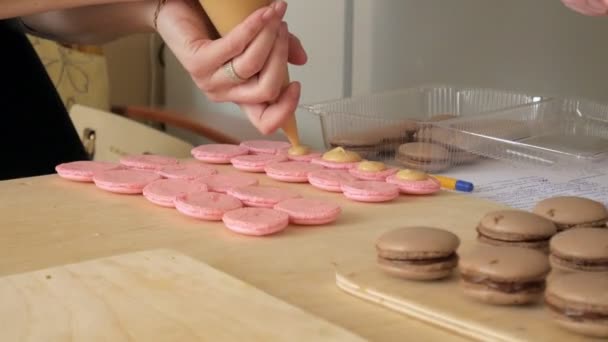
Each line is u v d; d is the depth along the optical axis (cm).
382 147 106
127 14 102
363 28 142
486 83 131
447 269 70
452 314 65
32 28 112
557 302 64
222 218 83
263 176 98
